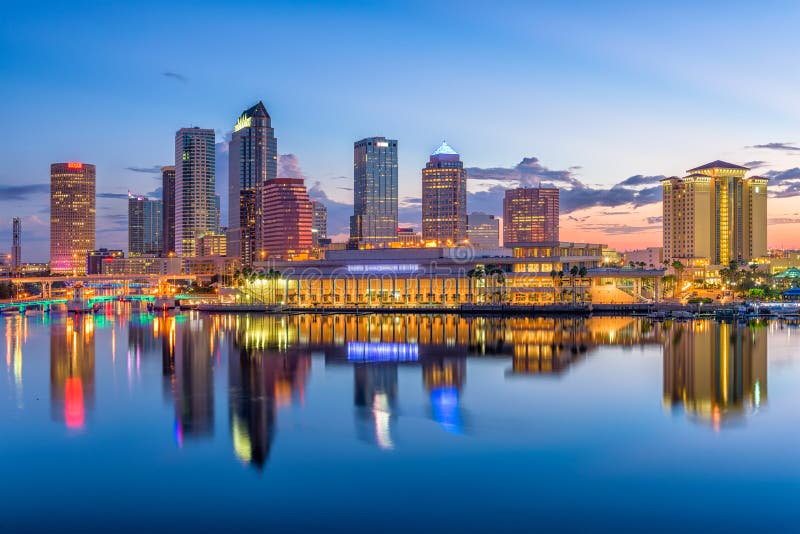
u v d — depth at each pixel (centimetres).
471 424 8162
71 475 6488
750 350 14888
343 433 7781
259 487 6162
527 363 12962
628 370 12069
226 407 9175
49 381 11438
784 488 6084
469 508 5703
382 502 5825
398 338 17838
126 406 9294
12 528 5403
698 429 7912
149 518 5562
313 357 14062
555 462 6762
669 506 5731
